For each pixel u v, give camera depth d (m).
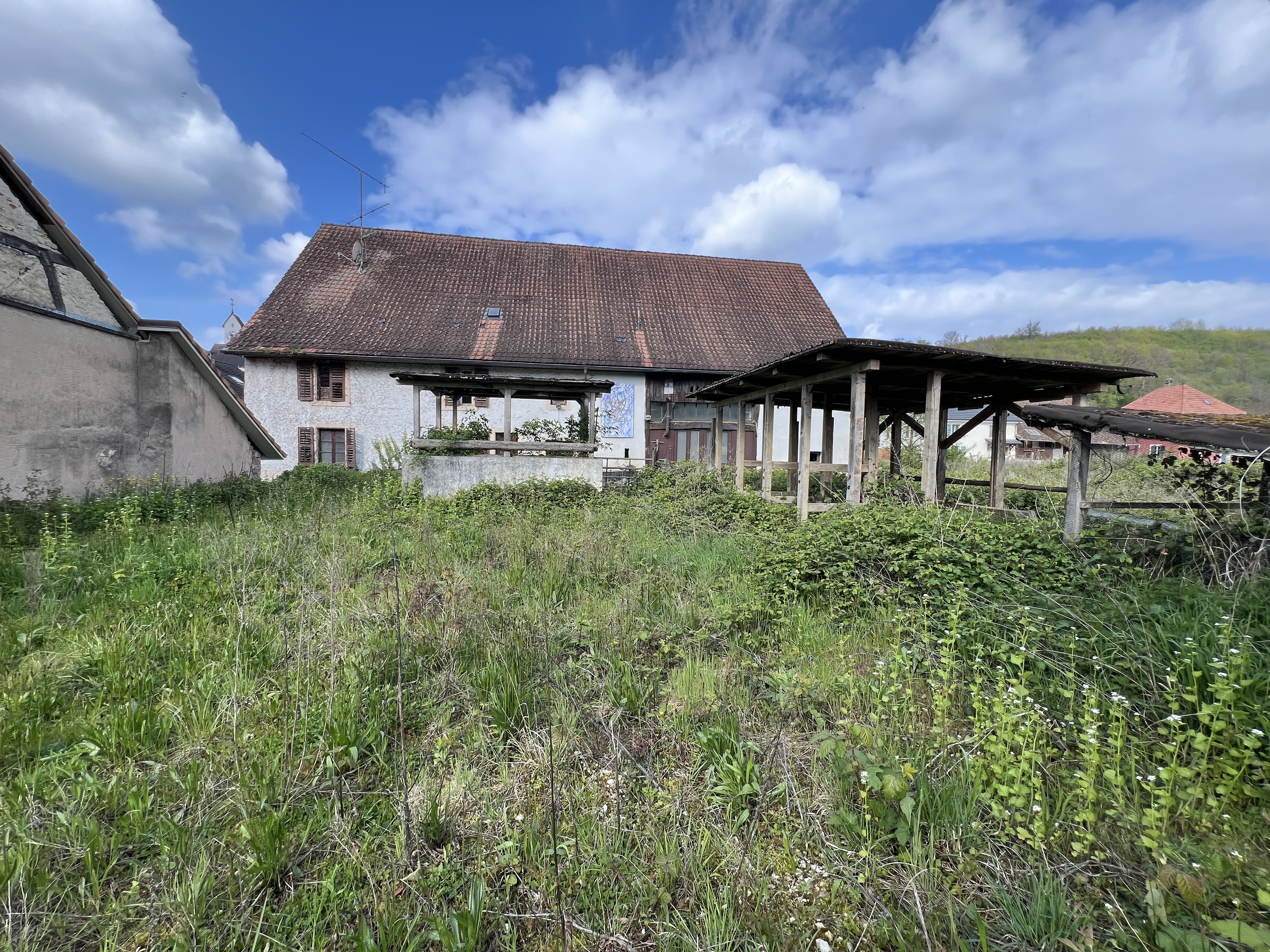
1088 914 1.83
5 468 7.54
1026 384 8.66
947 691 2.87
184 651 3.67
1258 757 2.25
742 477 11.45
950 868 2.10
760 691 3.38
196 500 8.53
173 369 10.18
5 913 1.87
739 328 20.30
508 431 10.62
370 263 19.86
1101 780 2.37
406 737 2.97
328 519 7.49
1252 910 1.75
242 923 1.86
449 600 4.47
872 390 9.33
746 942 1.83
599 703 3.25
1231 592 3.64
